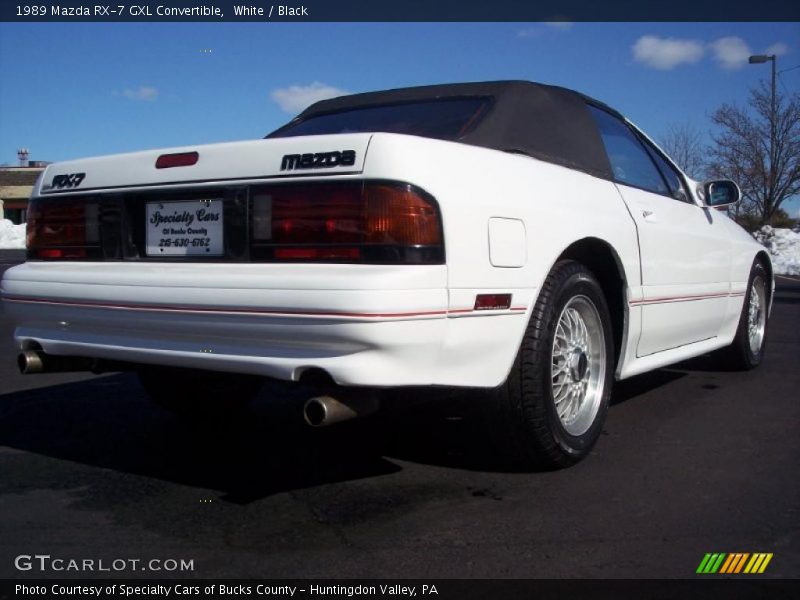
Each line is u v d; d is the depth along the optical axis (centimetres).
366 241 279
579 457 365
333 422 279
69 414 487
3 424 464
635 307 402
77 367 369
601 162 407
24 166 4731
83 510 325
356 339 270
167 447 415
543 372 335
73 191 355
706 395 519
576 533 295
